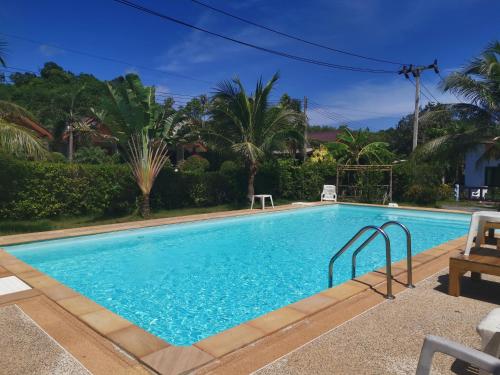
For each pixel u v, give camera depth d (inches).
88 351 124.5
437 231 470.0
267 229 461.7
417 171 694.5
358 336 136.0
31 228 386.0
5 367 114.0
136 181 476.7
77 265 290.4
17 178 400.2
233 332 136.5
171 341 166.6
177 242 378.3
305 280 256.5
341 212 629.0
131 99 446.9
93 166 460.4
